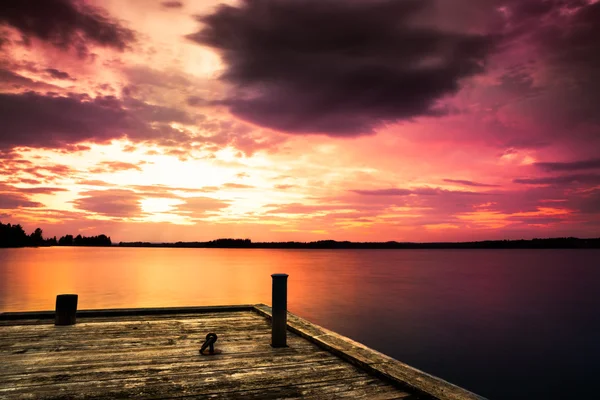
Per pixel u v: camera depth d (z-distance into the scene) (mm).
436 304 27531
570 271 77625
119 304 24312
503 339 17328
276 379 3518
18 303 23531
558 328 19984
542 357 14578
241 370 3748
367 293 33531
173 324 5781
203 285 38625
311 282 44844
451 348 15617
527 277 59344
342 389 3291
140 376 3566
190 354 4254
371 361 3826
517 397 10594
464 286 42469
